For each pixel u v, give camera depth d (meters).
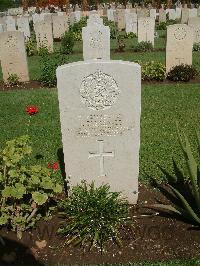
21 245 1.31
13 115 2.60
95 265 1.23
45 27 4.88
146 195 1.59
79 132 1.40
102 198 1.37
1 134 2.28
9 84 3.43
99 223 1.32
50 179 1.35
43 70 3.33
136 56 4.62
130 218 1.43
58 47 5.43
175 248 1.28
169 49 3.43
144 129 2.30
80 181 1.50
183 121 2.41
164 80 3.45
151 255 1.26
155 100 2.85
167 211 1.47
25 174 1.36
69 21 7.07
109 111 1.36
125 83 1.31
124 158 1.44
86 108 1.36
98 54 3.45
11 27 6.54
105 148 1.43
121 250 1.29
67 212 1.38
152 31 5.05
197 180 1.37
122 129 1.39
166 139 2.14
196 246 1.29
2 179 1.29
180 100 2.84
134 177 1.48
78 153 1.44
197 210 1.45
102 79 1.31
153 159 1.90
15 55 3.40
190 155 1.41
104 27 3.35
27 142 1.42
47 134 2.26
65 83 1.32
